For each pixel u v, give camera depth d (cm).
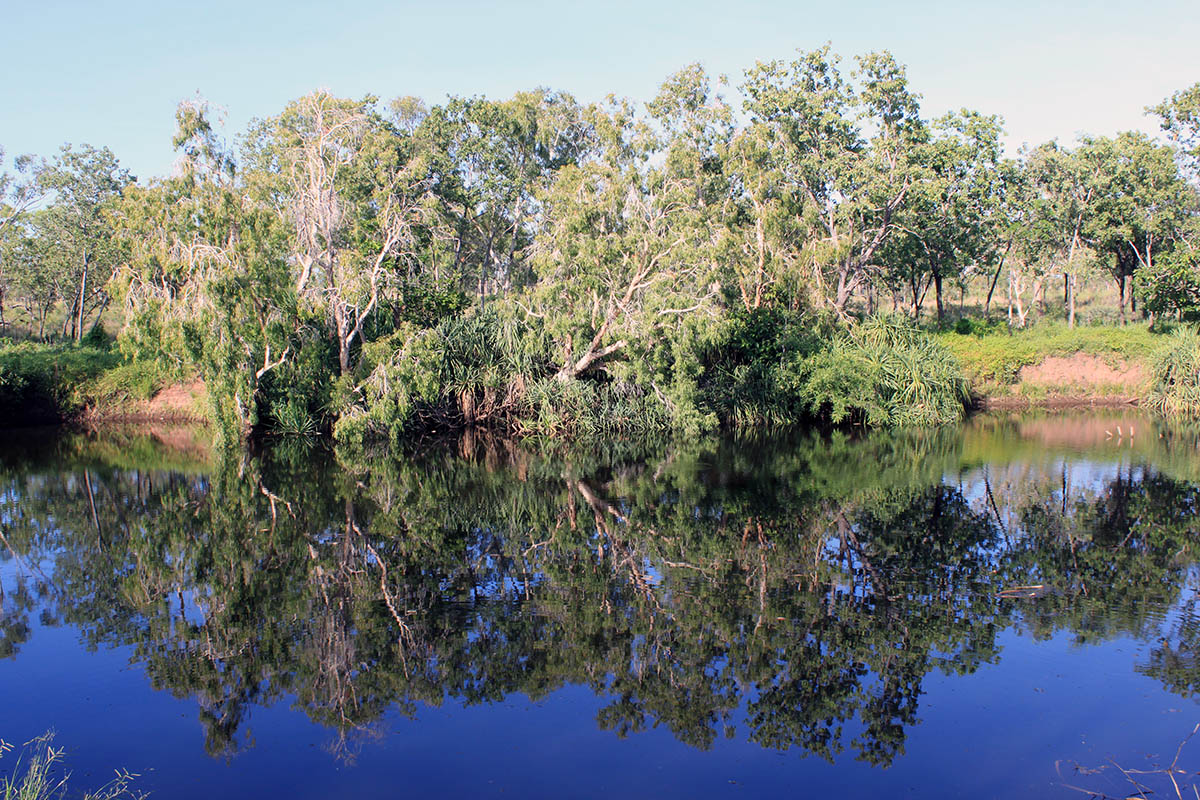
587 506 1652
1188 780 683
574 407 2508
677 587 1160
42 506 1689
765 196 3089
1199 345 2878
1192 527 1410
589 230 2366
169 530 1502
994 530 1408
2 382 2786
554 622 1048
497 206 4353
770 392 2727
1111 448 2236
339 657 958
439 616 1073
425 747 764
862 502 1627
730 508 1599
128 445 2491
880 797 673
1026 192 4262
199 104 2219
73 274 4728
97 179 4756
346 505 1692
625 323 2305
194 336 2150
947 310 5712
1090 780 689
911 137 3666
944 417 2738
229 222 2203
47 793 690
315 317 2392
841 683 873
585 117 4384
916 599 1093
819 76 3800
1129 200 3809
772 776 709
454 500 1728
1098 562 1230
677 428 2567
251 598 1146
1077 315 4909
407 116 4325
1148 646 934
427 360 2345
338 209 2536
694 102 3603
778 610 1066
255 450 2353
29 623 1063
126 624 1059
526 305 2511
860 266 3822
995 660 907
